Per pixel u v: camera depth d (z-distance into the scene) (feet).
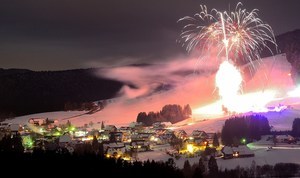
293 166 506.89
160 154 647.15
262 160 552.00
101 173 447.83
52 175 439.63
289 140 655.76
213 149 611.88
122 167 466.70
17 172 441.27
